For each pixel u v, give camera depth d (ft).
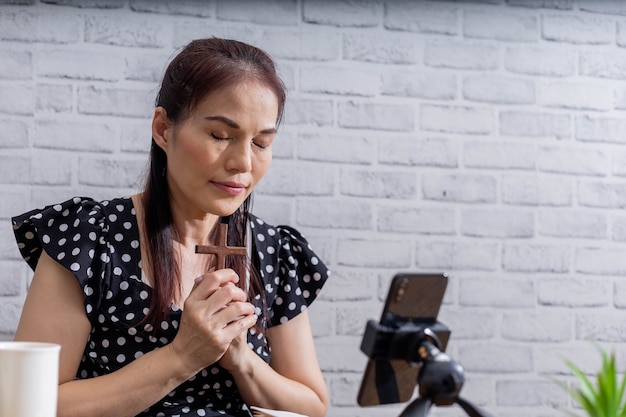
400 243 8.86
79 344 5.01
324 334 8.68
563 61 9.26
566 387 8.57
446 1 9.06
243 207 5.56
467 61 9.08
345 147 8.82
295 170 8.71
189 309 4.66
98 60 8.46
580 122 9.26
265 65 4.95
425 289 3.72
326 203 8.75
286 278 5.73
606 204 9.27
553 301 9.12
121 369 4.82
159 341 5.10
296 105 8.75
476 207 9.03
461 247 8.98
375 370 3.70
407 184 8.91
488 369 8.95
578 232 9.20
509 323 9.02
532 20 9.23
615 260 9.25
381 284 8.81
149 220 5.18
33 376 3.13
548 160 9.18
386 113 8.91
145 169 5.81
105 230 5.17
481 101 9.09
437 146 8.98
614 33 9.37
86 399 4.71
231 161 4.80
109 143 8.45
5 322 8.20
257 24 8.73
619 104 9.34
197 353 4.69
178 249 5.31
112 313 5.05
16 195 8.29
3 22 8.34
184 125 4.84
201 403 5.17
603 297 9.20
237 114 4.75
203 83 4.76
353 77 8.86
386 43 8.94
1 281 8.22
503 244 9.05
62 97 8.40
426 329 3.65
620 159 9.31
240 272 5.34
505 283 9.04
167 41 8.58
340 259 8.75
